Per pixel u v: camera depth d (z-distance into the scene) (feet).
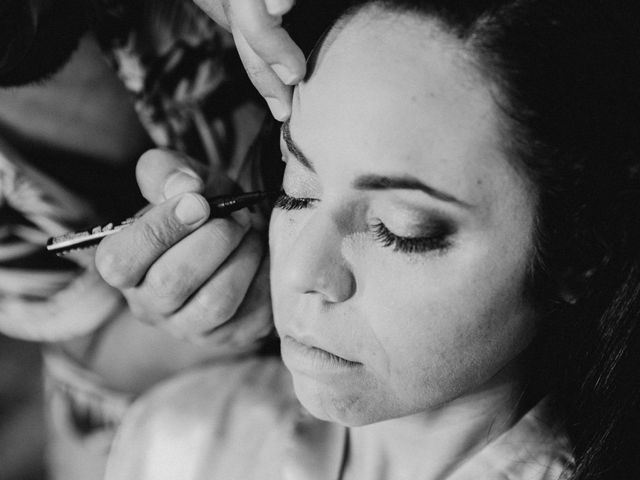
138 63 3.24
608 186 2.37
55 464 4.11
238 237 2.86
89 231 2.93
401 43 2.17
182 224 2.76
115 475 3.30
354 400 2.47
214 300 2.91
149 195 2.97
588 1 2.20
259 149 3.19
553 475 2.72
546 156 2.22
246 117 3.40
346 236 2.33
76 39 3.11
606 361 2.73
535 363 2.78
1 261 3.28
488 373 2.48
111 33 3.18
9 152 3.06
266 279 3.10
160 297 2.87
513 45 2.14
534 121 2.18
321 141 2.24
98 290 3.46
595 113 2.26
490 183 2.21
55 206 3.24
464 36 2.14
